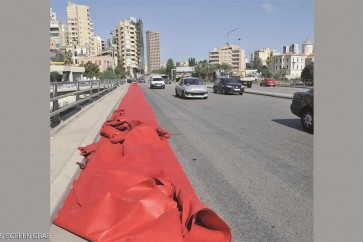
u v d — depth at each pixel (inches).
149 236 119.2
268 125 398.3
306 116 358.0
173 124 405.4
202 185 183.8
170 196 154.6
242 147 277.6
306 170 211.0
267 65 5723.4
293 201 162.9
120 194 152.7
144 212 132.9
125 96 905.5
